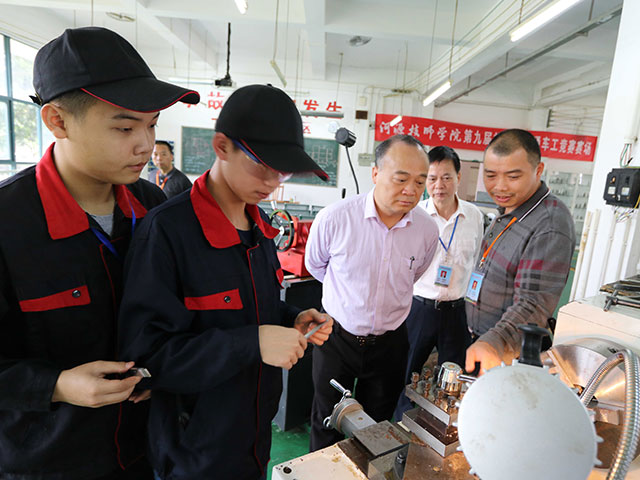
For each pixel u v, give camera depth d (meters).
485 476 0.32
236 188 0.67
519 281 1.15
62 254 0.66
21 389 0.54
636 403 0.39
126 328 0.62
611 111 2.39
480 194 7.47
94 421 0.72
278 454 1.73
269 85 0.65
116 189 0.77
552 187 7.57
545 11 2.64
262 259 0.82
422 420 0.67
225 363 0.60
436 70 6.41
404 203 1.20
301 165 0.59
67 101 0.56
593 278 2.49
